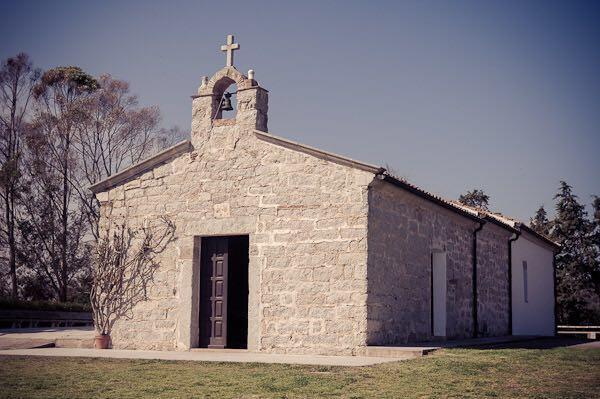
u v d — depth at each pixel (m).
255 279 15.48
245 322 18.03
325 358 13.33
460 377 10.52
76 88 35.66
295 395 9.02
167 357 13.62
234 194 16.12
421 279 17.23
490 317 22.23
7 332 22.84
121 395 9.21
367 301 14.41
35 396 9.15
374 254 14.89
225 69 16.81
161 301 16.66
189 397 8.98
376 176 14.75
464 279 20.25
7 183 33.38
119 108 36.09
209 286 16.47
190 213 16.64
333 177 15.10
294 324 14.95
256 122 16.22
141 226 17.20
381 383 9.94
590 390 9.49
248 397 8.91
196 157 16.80
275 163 15.77
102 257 17.41
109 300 17.17
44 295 36.16
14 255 34.69
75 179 35.25
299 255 15.14
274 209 15.59
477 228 21.19
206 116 16.86
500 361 12.55
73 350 15.84
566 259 47.59
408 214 16.80
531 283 27.27
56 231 35.00
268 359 13.08
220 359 13.03
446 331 18.53
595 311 46.34
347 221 14.81
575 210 48.25
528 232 26.22
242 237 18.36
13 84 34.66
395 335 15.61
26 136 34.38
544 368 11.73
